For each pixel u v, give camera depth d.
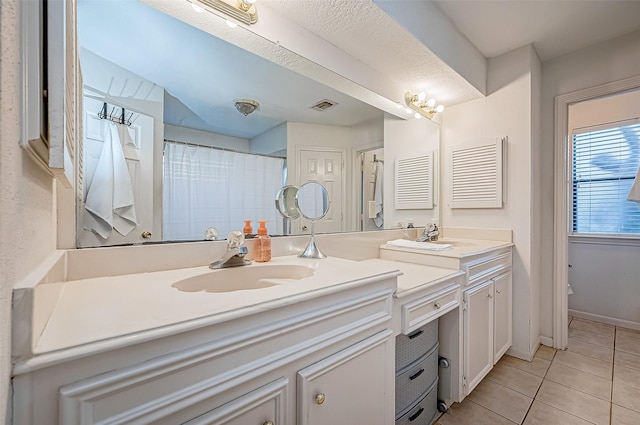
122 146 0.97
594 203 2.82
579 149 2.92
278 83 1.39
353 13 1.28
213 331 0.57
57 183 0.79
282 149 1.43
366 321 0.90
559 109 2.19
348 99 1.68
